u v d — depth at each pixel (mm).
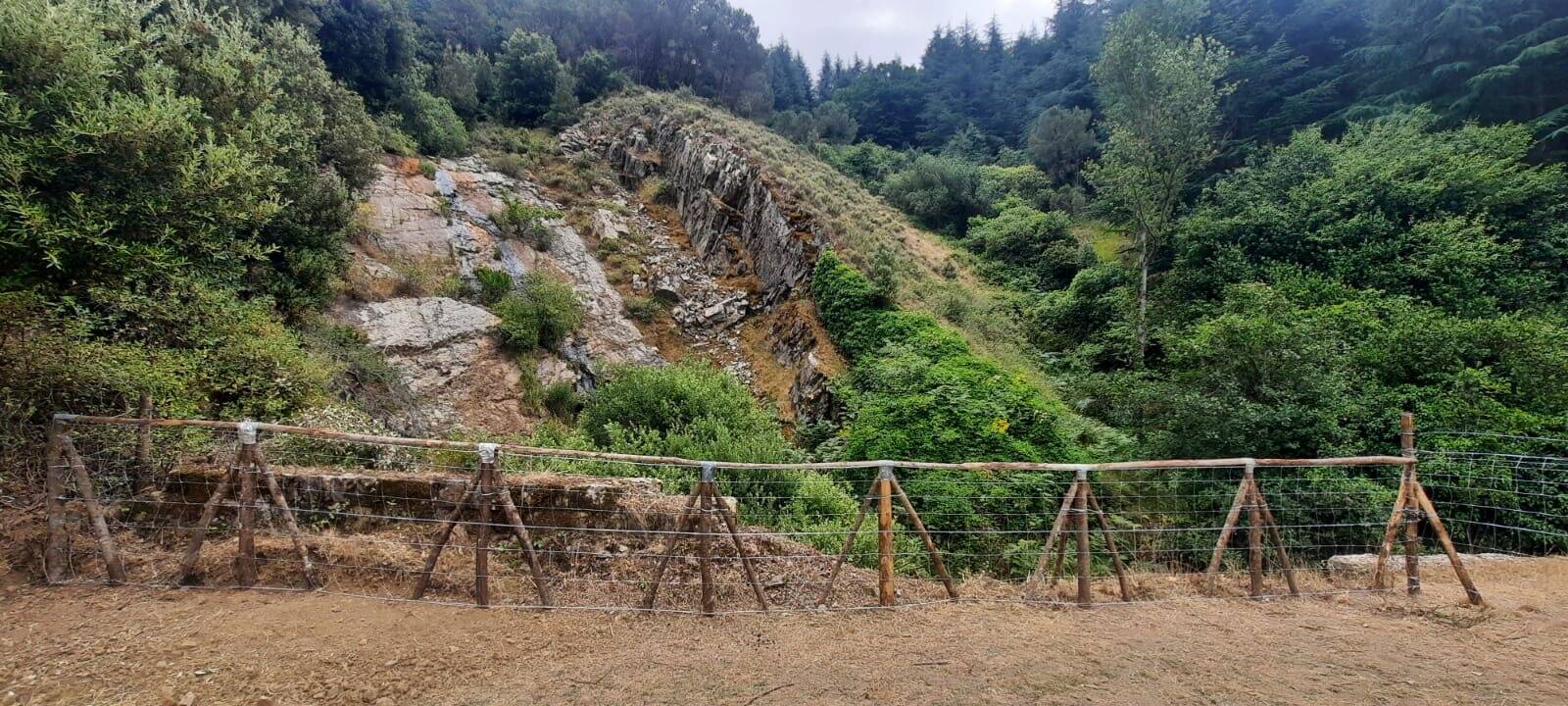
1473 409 7371
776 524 6785
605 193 22562
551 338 14086
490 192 19469
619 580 4465
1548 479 6414
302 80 13484
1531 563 5680
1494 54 18312
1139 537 6984
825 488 7508
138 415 4934
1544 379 7824
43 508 4332
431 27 30625
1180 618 4172
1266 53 25078
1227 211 17062
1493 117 17828
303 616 3652
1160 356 14648
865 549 6008
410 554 4465
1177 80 15258
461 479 4910
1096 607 4328
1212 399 8047
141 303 5465
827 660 3447
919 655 3525
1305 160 16953
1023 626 3986
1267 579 5051
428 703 2902
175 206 5352
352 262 12648
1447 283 11445
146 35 6492
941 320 15203
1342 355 8688
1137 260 18344
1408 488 4727
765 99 35812
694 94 32875
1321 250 13586
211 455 5332
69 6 5035
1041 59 45875
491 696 2980
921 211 26266
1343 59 23625
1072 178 30719
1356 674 3385
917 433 8617
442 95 24562
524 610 3949
